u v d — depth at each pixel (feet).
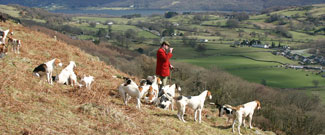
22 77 33.19
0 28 65.05
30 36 65.72
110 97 35.99
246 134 36.14
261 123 85.81
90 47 289.74
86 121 25.95
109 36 491.72
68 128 23.66
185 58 359.87
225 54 391.86
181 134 29.07
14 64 39.06
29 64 41.91
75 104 29.63
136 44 445.78
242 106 35.91
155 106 37.40
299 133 93.45
